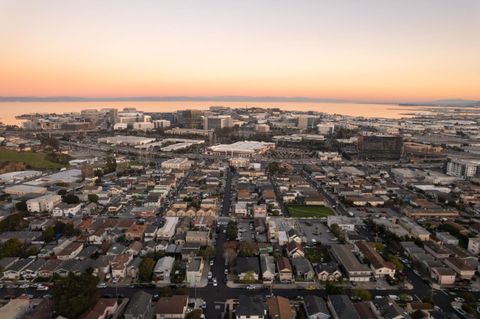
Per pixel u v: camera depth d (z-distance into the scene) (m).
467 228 171.75
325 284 121.94
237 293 116.81
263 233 163.50
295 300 113.06
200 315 101.81
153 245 146.00
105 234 157.50
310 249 148.25
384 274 126.81
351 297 113.75
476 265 133.25
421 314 102.12
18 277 123.44
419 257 137.12
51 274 124.19
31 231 161.12
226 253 138.12
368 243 148.38
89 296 103.81
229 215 189.75
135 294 110.44
